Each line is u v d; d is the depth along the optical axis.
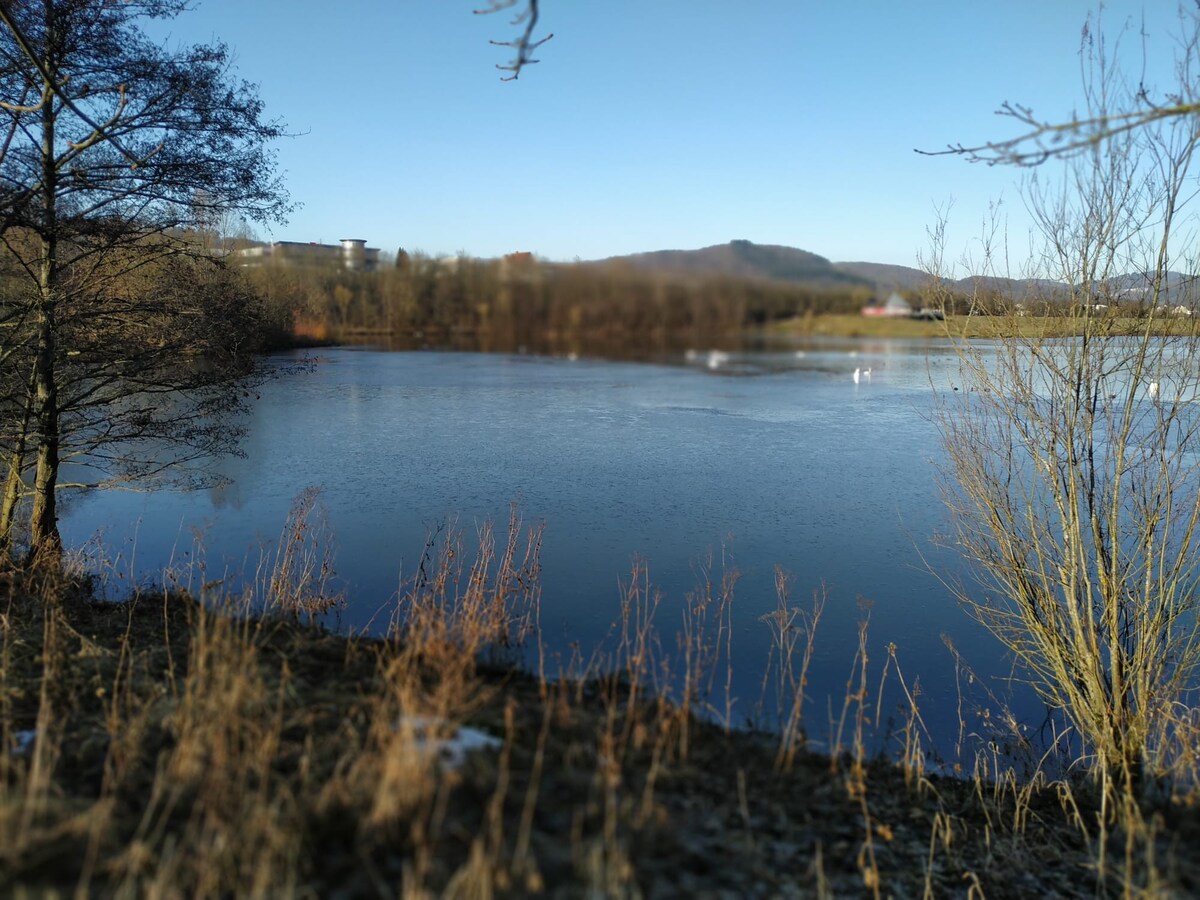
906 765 6.09
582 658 8.32
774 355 53.28
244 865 3.20
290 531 13.72
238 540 13.45
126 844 3.40
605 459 20.16
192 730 4.28
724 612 10.31
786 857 4.19
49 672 5.25
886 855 4.55
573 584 11.32
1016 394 7.16
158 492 16.61
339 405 29.89
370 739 4.25
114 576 11.19
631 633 9.47
